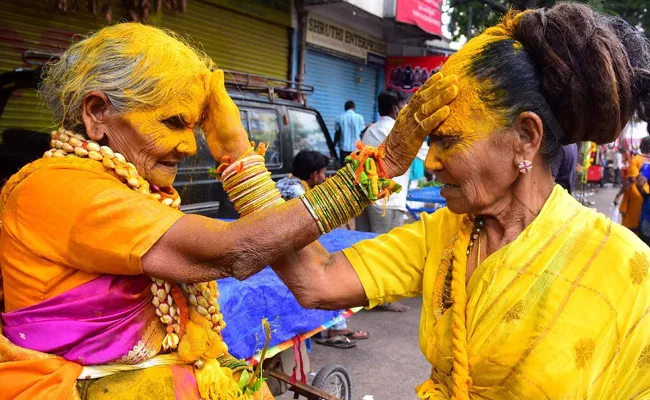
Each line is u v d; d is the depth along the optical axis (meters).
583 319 1.03
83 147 1.21
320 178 4.29
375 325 4.70
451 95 1.06
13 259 1.20
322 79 9.55
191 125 1.29
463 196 1.13
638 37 1.12
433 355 1.19
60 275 1.18
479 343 1.09
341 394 3.07
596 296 1.04
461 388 1.08
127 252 1.12
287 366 2.72
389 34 10.85
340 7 8.84
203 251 1.12
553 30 1.04
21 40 5.07
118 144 1.23
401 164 1.17
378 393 3.50
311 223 1.13
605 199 14.64
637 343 1.04
